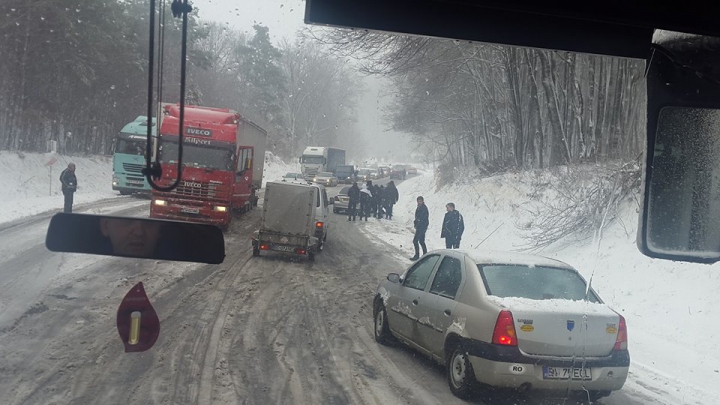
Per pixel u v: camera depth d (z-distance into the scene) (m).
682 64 2.66
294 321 10.99
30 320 9.72
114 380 7.28
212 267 16.28
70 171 23.69
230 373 7.82
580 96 23.59
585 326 6.95
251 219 29.22
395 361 8.80
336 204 39.81
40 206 27.52
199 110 23.67
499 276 7.61
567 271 7.91
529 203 24.55
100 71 44.31
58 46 40.59
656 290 13.45
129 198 35.12
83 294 11.73
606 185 18.64
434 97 36.59
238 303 12.21
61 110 45.00
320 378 7.84
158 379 7.41
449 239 19.16
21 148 43.25
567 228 19.06
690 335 10.96
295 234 18.66
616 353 7.02
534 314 6.88
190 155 22.94
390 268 18.38
